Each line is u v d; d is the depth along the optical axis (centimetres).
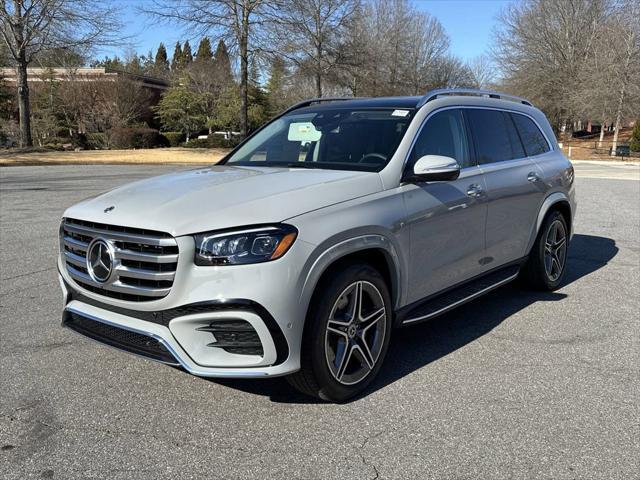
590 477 278
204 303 301
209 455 295
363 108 458
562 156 598
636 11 3953
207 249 303
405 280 385
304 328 321
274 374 310
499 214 477
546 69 5031
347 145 423
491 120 506
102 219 334
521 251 527
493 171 479
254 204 321
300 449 301
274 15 2917
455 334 467
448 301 432
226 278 301
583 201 1326
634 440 310
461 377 386
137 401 352
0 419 329
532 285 576
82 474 279
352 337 348
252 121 4844
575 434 316
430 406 346
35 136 4134
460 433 316
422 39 6028
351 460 291
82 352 425
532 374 391
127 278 322
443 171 380
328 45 3459
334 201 341
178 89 4828
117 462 289
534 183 525
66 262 367
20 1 2777
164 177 414
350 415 336
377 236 354
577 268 685
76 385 372
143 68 6556
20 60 2906
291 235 309
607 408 345
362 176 372
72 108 4241
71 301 369
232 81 4741
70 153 3014
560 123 5544
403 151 398
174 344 311
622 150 3891
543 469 284
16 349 428
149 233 315
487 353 427
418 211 387
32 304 534
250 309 300
